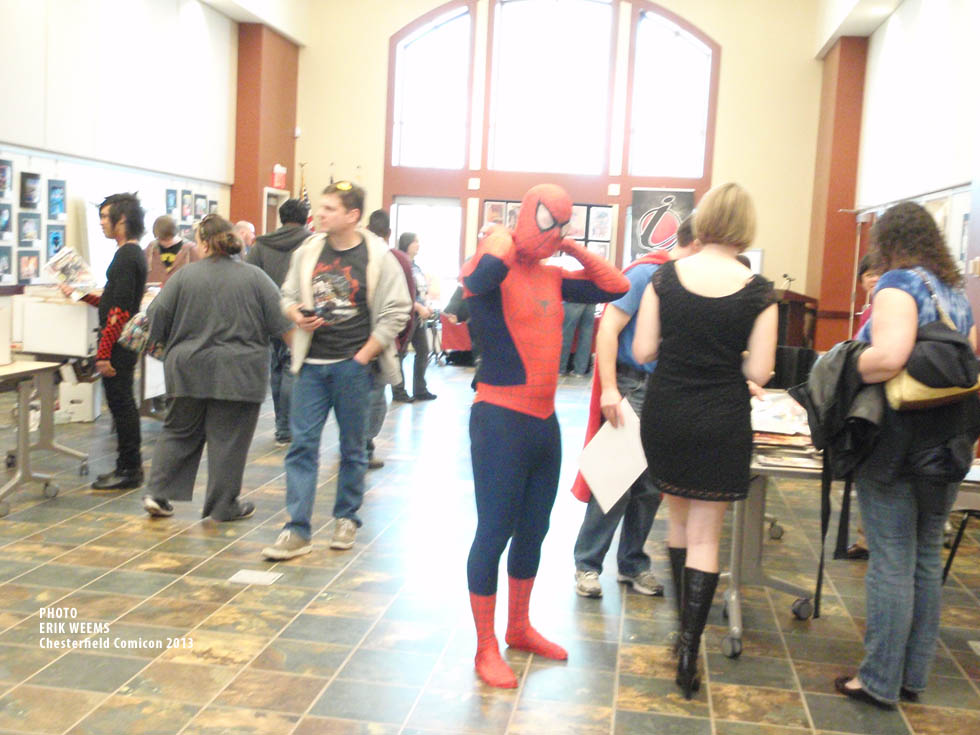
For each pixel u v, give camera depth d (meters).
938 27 7.92
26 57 7.42
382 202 12.64
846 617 3.47
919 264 2.64
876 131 10.00
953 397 2.54
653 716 2.64
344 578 3.67
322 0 12.51
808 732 2.58
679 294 2.66
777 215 11.98
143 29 9.21
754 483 3.46
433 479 5.38
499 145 12.55
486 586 2.83
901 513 2.66
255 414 4.31
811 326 11.01
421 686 2.78
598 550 3.58
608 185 12.31
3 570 3.61
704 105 12.12
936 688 2.90
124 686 2.71
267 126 11.73
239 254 4.27
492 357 2.78
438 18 12.38
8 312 4.44
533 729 2.54
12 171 7.39
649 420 2.73
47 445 4.87
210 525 4.30
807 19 11.77
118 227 4.67
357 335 3.91
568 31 12.32
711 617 3.43
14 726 2.47
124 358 4.72
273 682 2.77
